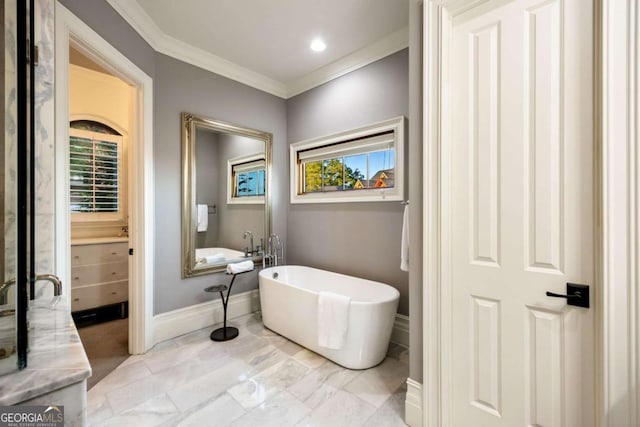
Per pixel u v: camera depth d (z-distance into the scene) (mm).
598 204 1085
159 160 2502
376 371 2092
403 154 2502
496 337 1332
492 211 1339
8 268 762
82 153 3281
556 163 1184
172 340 2562
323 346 2129
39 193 1400
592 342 1110
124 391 1842
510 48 1288
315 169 3309
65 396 729
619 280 1022
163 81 2521
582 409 1132
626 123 1011
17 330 747
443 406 1460
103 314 3270
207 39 2549
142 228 2322
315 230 3279
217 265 2912
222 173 2967
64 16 1548
